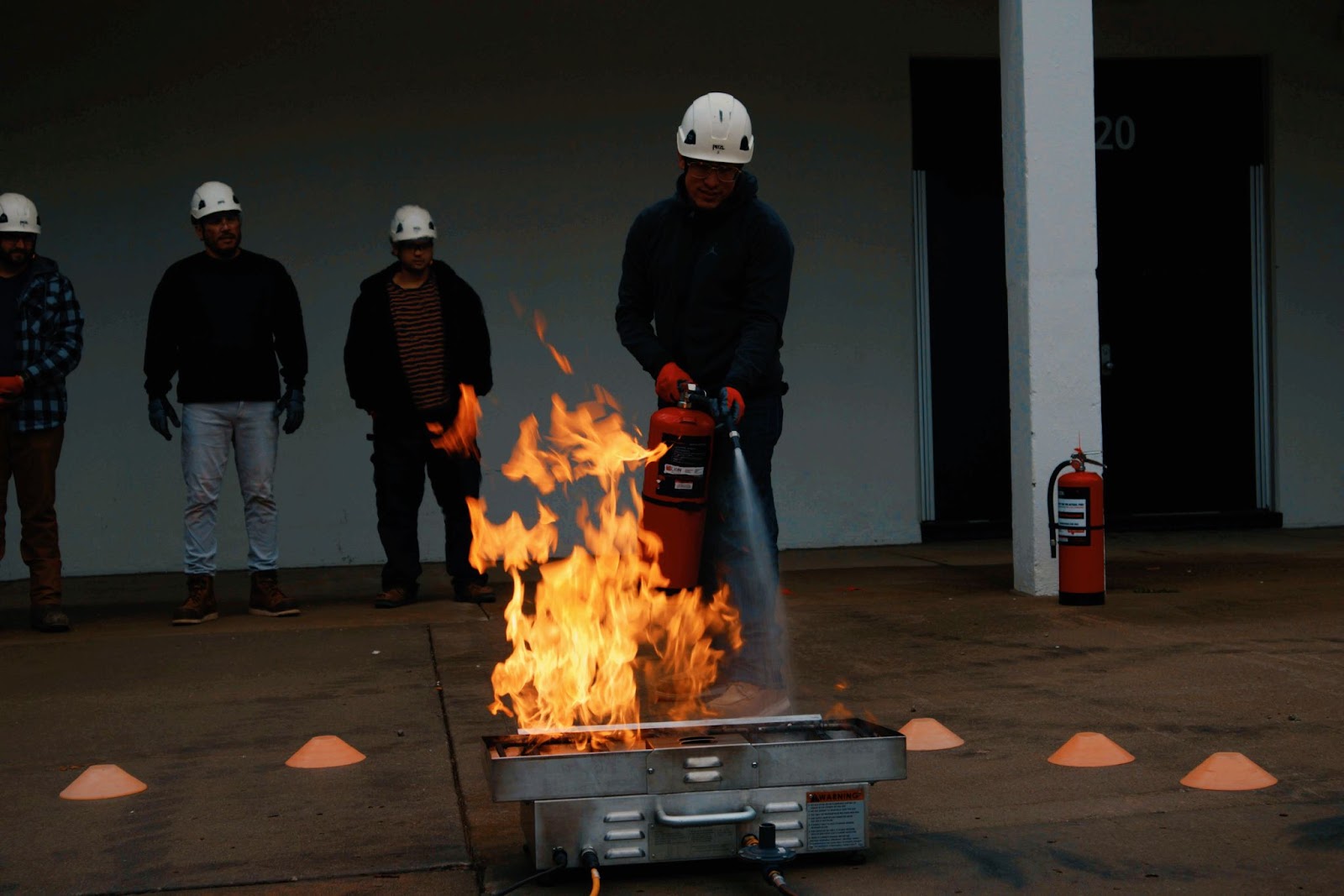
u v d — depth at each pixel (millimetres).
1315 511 9891
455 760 3957
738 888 2889
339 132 8938
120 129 8742
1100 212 9805
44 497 6566
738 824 2947
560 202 9125
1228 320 9906
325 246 8930
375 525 9016
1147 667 5031
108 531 8781
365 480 9000
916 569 8180
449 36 9008
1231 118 9867
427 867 3041
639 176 9203
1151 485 9883
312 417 8938
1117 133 9797
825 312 9375
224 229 6648
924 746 3990
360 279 8969
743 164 4324
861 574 7973
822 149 9352
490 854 3127
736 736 3162
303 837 3275
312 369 8922
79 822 3447
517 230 9094
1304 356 9891
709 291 4465
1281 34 9805
